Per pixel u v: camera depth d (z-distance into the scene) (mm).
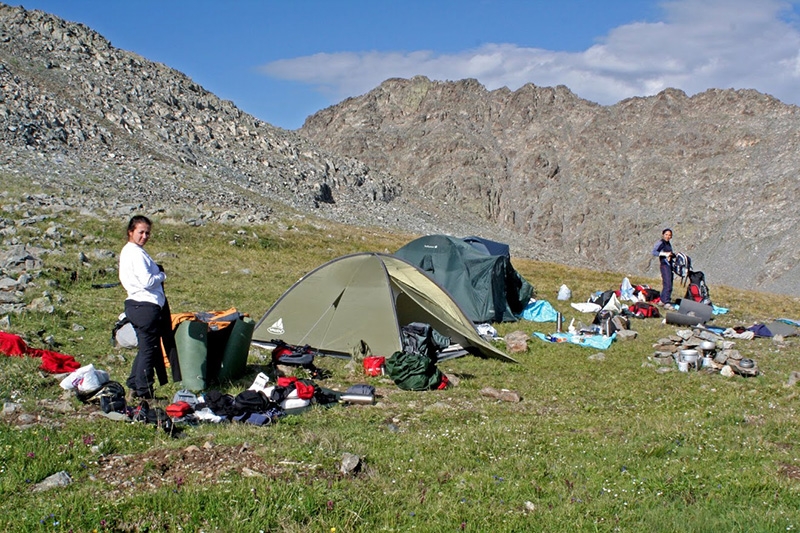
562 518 6945
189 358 11312
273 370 13031
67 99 78312
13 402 9438
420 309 16484
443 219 136875
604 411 12070
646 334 20031
